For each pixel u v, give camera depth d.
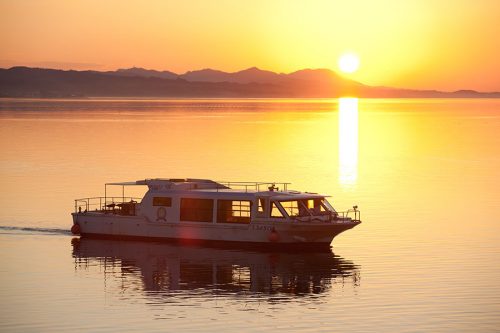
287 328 60.09
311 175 148.12
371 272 75.81
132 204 91.56
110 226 89.94
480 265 77.81
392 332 59.16
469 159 181.62
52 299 67.31
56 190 125.50
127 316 62.94
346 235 92.12
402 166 165.88
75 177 142.75
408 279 73.19
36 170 154.50
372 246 86.44
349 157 185.12
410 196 121.75
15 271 76.50
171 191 88.12
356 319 62.06
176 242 87.62
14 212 105.44
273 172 152.12
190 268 77.56
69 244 87.88
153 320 61.91
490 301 66.31
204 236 86.62
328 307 65.06
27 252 84.25
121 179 139.50
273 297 67.94
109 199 114.69
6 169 156.25
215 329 59.88
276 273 75.62
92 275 75.12
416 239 89.81
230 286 71.38
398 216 104.12
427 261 79.62
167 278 74.06
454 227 96.38
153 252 84.31
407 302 66.25
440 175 149.38
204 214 86.81
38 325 60.84
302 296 68.12
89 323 61.22
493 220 100.94
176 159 175.50
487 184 135.50
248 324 60.91
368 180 141.38
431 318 62.25
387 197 120.75
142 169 155.50
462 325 60.72
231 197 86.00
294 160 176.00
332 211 87.31
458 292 68.81
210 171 152.62
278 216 85.00
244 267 78.00
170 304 66.06
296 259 81.12
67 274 75.50
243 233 85.25
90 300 67.12
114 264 79.25
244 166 162.00
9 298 67.56
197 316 62.91
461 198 119.50
